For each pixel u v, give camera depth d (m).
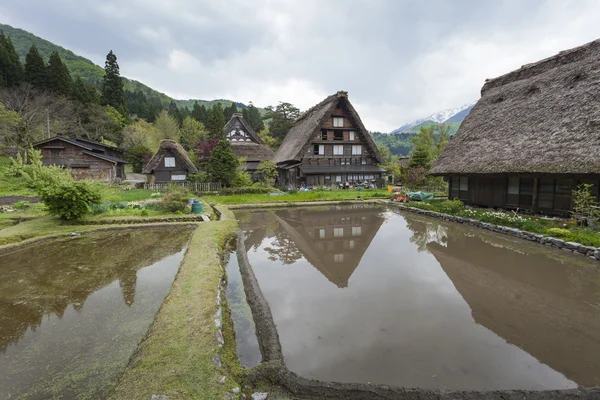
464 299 5.67
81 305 5.32
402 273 7.10
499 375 3.56
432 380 3.46
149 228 11.54
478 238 10.34
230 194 22.84
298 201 20.36
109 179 27.42
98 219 11.98
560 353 4.01
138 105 65.19
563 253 8.28
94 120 40.00
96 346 4.09
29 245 9.14
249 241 10.27
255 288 5.94
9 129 29.39
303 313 5.12
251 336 4.42
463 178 16.66
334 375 3.54
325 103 30.58
